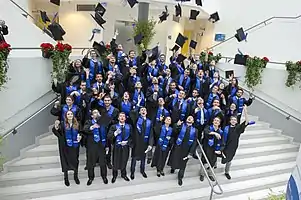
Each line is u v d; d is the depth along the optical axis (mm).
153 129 5574
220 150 5746
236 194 6043
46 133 6168
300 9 8992
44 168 5445
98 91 5820
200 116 6055
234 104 6406
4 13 6094
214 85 6973
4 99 5121
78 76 6125
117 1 9984
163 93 6590
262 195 6102
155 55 7688
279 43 9516
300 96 8281
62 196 5031
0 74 4684
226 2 11195
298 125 8195
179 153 5562
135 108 5660
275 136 8375
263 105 8867
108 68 6707
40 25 9141
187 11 11234
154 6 10992
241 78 9180
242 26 10727
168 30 12211
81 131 5066
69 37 11406
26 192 4852
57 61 5953
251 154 7199
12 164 5215
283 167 7074
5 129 5164
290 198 3242
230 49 11031
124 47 11859
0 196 4703
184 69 8047
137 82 6152
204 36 12445
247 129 8234
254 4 10289
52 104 6195
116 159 5250
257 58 8844
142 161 5664
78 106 5547
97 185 5332
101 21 8539
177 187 5695
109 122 5160
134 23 10648
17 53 5844
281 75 8594
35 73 5688
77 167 5137
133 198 5332
